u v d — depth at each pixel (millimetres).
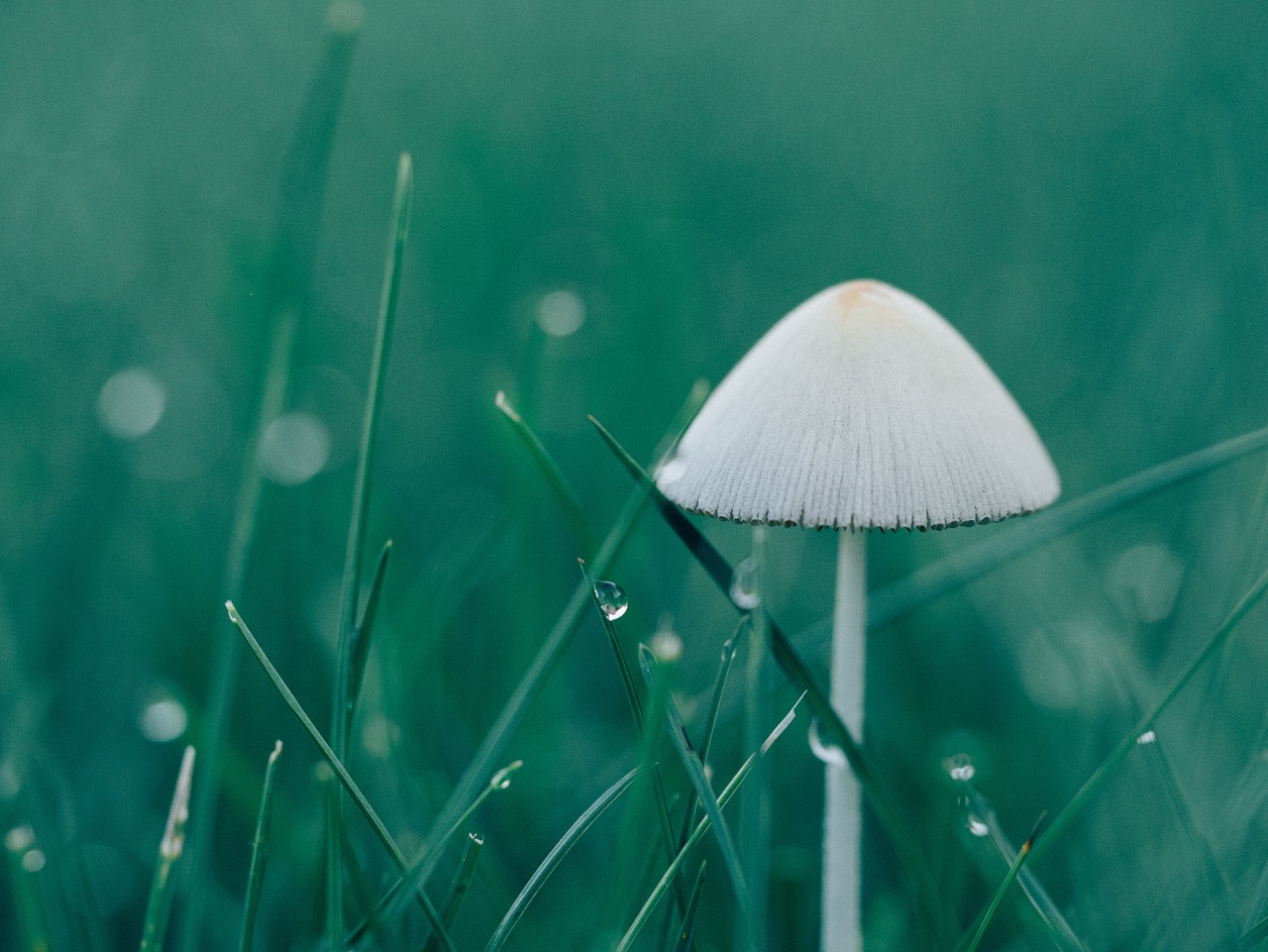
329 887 191
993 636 234
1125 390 272
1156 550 239
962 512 184
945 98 444
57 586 240
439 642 221
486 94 443
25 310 324
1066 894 213
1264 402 242
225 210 350
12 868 196
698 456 188
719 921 205
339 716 194
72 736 232
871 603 216
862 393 185
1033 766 223
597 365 303
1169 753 210
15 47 406
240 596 209
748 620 195
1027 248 356
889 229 386
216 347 322
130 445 265
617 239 330
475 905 206
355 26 227
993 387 188
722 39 499
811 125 448
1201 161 274
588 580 190
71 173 385
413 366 330
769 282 364
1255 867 200
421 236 365
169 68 439
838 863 193
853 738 193
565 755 224
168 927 214
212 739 204
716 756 221
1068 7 453
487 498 263
